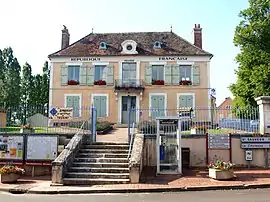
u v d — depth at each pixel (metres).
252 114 15.80
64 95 32.72
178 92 32.22
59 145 14.81
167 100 32.16
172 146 14.57
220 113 17.00
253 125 15.70
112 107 32.25
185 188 10.84
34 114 17.38
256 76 26.72
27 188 11.26
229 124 16.45
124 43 33.09
